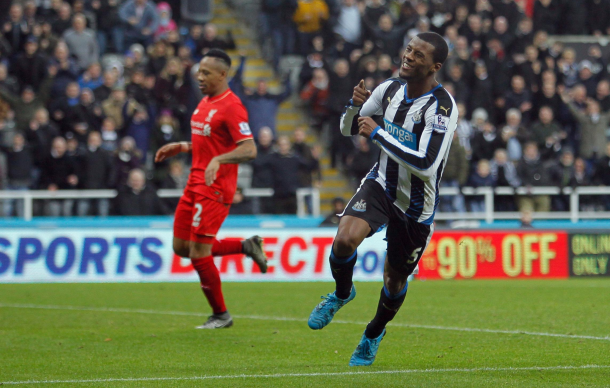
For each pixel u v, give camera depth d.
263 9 33.41
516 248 25.69
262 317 15.37
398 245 9.53
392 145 8.95
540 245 25.81
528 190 28.12
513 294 20.08
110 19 31.05
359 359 10.12
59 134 26.03
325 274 24.41
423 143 9.00
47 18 30.42
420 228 9.46
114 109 26.97
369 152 27.73
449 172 27.64
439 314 15.88
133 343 12.06
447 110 9.14
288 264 24.27
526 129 30.11
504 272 25.58
